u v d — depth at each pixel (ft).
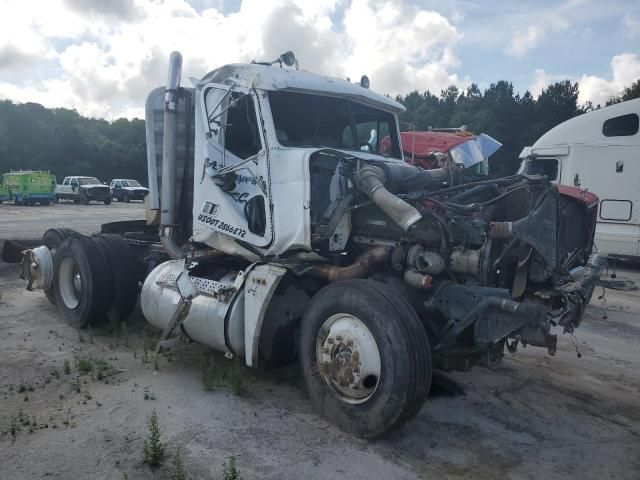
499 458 13.10
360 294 13.33
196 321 16.85
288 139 16.78
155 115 20.57
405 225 13.92
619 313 29.66
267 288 15.14
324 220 15.60
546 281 15.31
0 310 24.49
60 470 11.68
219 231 17.33
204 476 11.68
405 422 12.98
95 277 21.03
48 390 15.75
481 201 15.94
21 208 106.11
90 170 255.29
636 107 42.68
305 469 12.14
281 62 18.58
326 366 14.11
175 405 15.02
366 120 19.66
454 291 14.38
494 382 18.13
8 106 259.19
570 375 19.22
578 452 13.61
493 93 171.73
